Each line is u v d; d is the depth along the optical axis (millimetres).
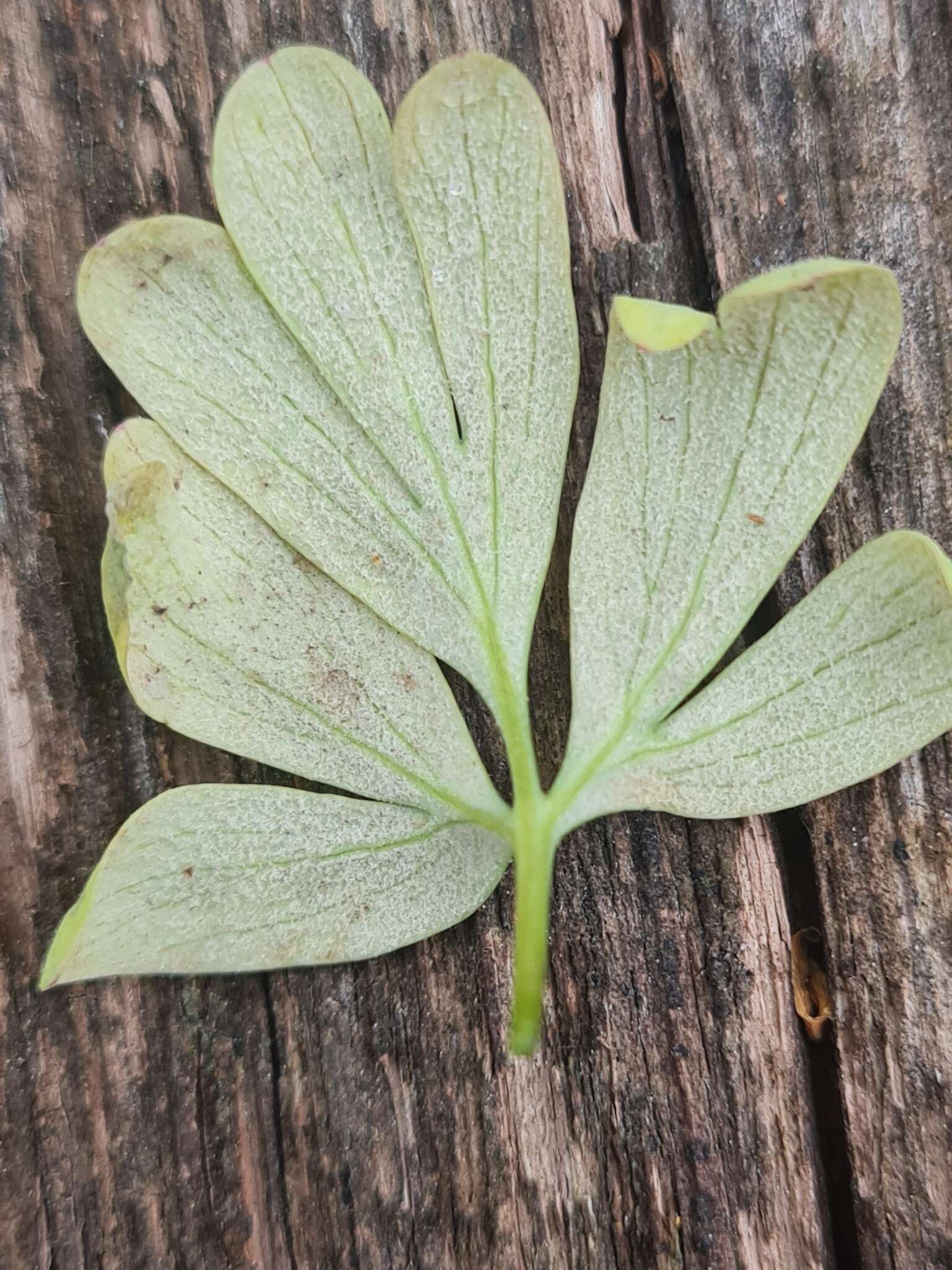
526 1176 48
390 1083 48
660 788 45
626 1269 47
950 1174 46
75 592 48
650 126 52
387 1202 48
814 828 48
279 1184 47
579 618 45
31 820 47
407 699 45
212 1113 47
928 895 47
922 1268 45
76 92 50
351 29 52
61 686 48
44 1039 47
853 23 51
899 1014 47
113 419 49
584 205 51
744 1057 48
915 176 50
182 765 48
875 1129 47
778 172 50
